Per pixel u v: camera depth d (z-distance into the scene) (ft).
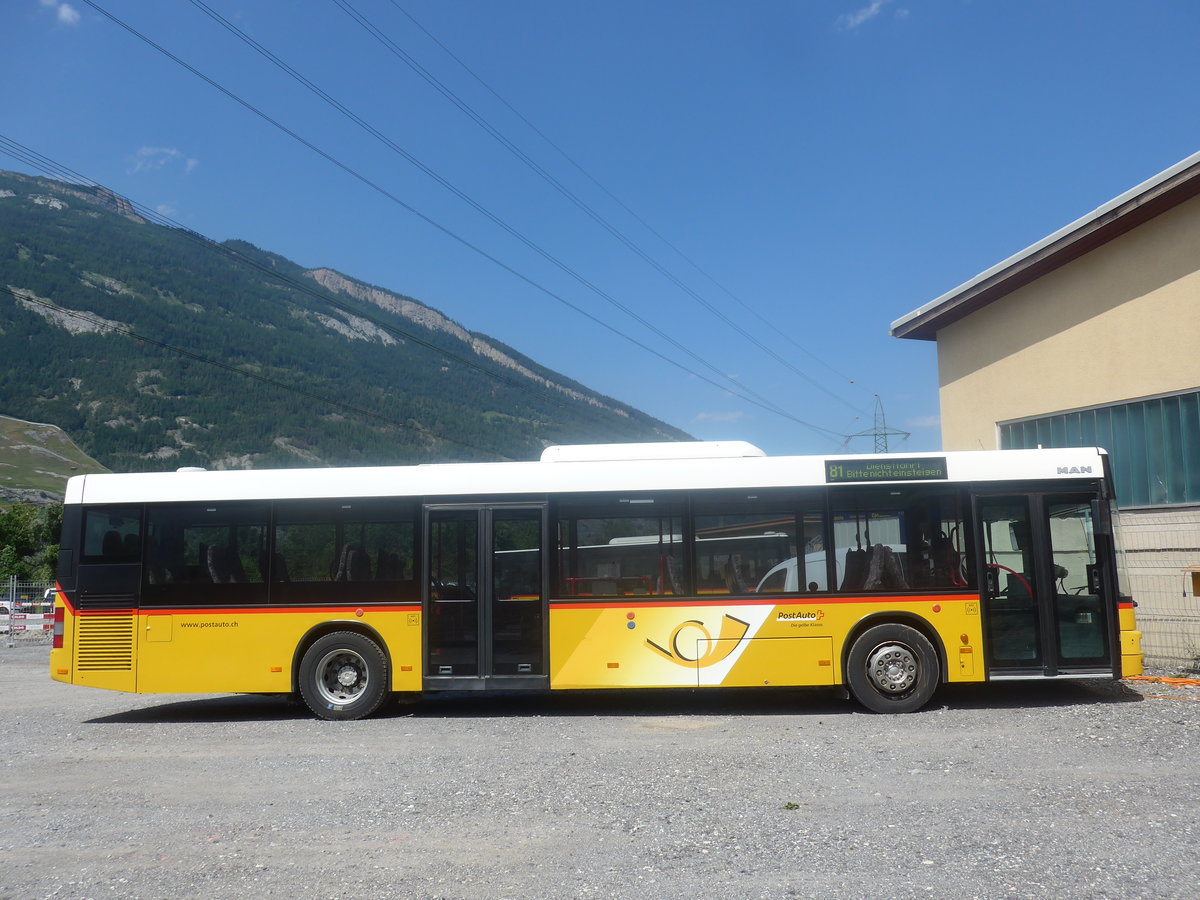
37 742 34.81
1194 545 47.21
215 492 39.93
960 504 38.11
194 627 39.06
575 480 39.14
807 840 19.84
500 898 16.89
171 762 30.25
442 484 39.45
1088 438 54.65
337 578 39.04
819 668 37.42
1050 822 20.71
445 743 32.42
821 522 38.24
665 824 21.38
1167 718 33.22
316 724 37.52
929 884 16.98
